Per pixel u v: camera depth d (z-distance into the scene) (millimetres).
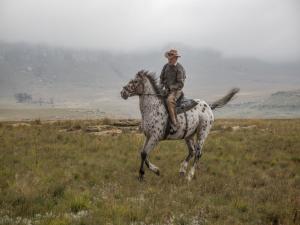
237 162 16047
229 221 8898
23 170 13266
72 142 19484
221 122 33312
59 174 12805
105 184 11891
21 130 23062
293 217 9102
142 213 9000
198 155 14078
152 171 13500
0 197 9828
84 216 8672
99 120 30609
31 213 8914
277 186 12266
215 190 11727
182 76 13258
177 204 9938
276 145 19938
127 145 18812
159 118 12969
